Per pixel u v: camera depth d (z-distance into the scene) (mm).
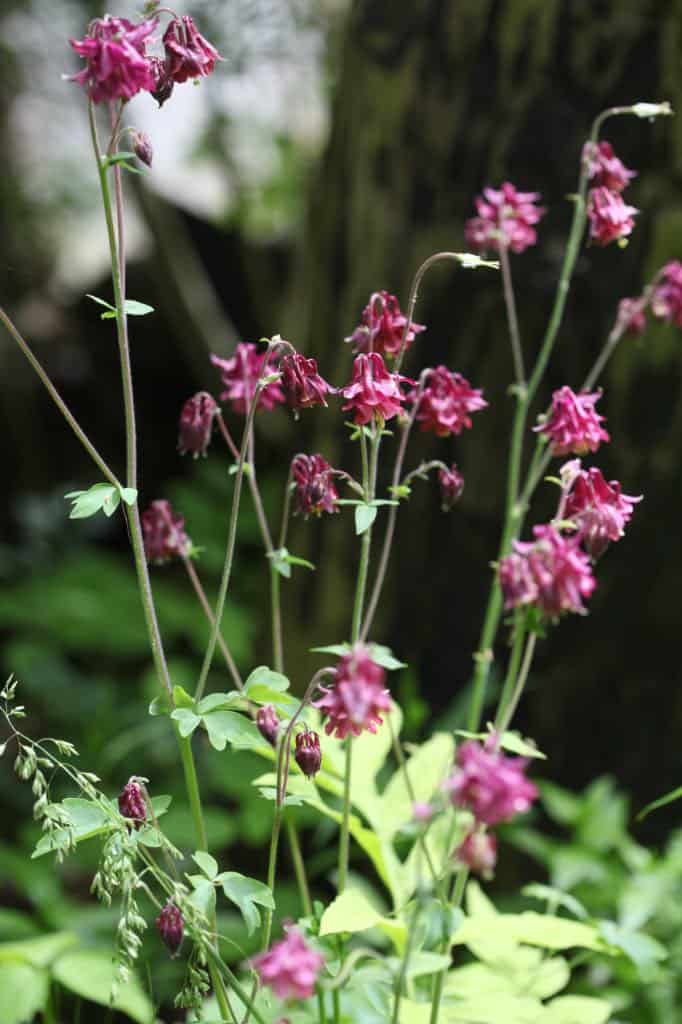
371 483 1548
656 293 1713
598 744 2053
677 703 2033
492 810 1339
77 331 3877
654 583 2014
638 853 1878
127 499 1492
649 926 1849
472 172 1992
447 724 1986
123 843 1466
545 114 1963
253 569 3273
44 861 2088
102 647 3000
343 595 2092
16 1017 1713
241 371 1659
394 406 1518
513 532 1706
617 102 1949
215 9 2406
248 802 2062
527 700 2045
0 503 3664
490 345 1999
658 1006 1810
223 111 2967
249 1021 1605
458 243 1998
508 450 2004
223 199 3758
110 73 1435
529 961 1723
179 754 2480
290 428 2357
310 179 2238
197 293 3645
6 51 3062
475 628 2043
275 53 2674
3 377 3732
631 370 1978
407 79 2004
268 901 1491
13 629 3141
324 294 2107
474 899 1790
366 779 1734
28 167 3482
